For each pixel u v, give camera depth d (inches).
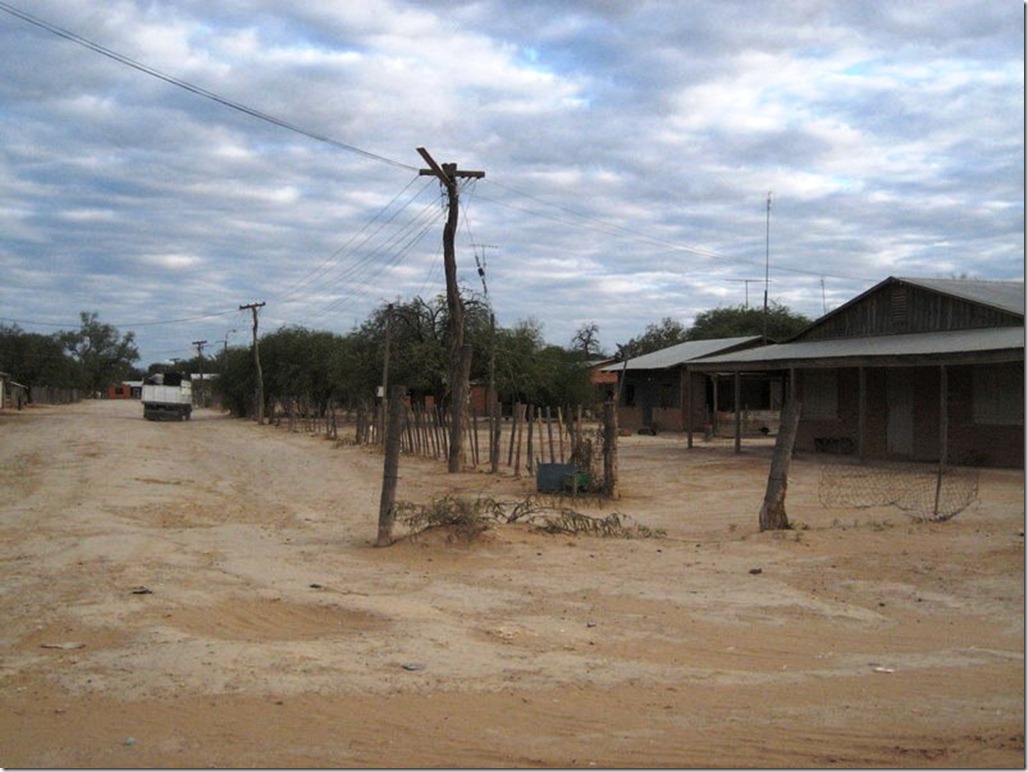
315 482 997.2
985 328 1060.5
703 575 467.5
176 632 348.5
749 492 840.3
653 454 1282.0
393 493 556.1
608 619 381.1
